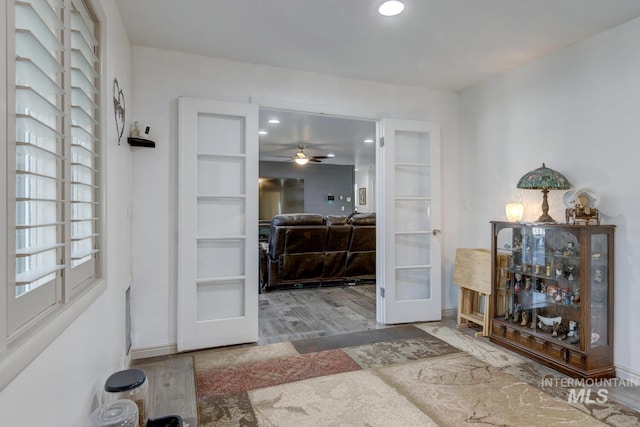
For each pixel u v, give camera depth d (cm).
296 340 329
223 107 312
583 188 279
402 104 386
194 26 263
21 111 104
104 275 184
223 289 320
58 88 113
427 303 386
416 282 394
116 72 231
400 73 352
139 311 293
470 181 394
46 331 106
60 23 115
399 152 389
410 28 265
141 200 294
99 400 177
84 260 161
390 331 354
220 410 212
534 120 322
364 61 324
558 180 280
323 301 470
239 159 323
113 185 219
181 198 299
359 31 270
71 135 139
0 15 82
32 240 113
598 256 259
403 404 217
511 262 325
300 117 514
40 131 106
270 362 280
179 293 298
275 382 246
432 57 315
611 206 262
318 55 312
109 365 204
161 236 300
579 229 255
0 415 82
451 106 408
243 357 290
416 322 382
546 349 275
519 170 337
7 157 85
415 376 255
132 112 291
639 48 247
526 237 314
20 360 88
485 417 204
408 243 391
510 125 346
